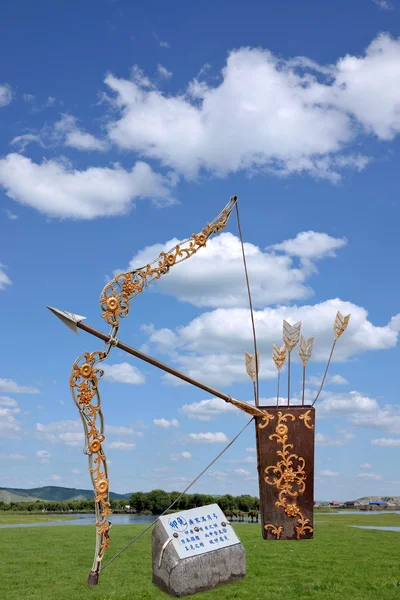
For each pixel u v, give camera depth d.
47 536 15.76
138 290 9.37
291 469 9.92
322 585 8.80
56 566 10.88
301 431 10.05
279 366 10.27
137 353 9.18
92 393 8.98
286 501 9.88
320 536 15.57
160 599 8.06
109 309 9.02
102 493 9.09
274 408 10.12
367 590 8.57
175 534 8.61
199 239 9.76
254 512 27.73
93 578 8.99
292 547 13.23
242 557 8.96
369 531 17.38
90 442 8.96
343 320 10.06
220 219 9.97
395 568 10.45
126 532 16.67
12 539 15.09
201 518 9.09
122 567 10.73
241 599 7.92
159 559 8.66
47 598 8.16
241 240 10.21
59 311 8.75
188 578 8.20
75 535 15.99
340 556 11.85
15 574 10.05
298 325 10.33
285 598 8.02
